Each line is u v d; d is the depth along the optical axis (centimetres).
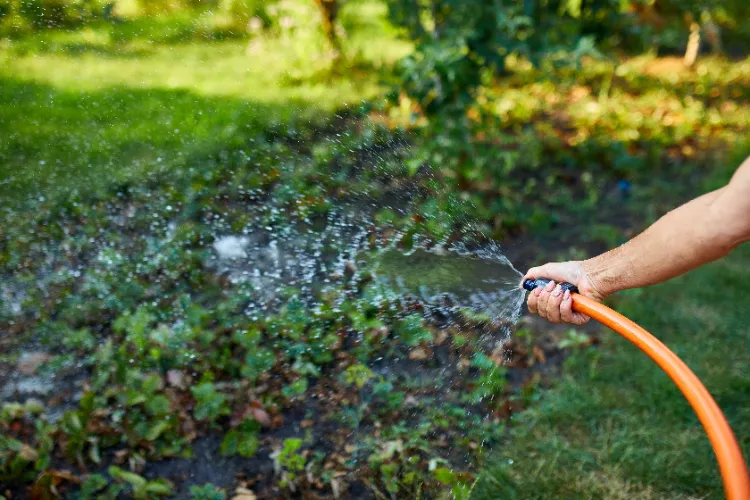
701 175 535
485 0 458
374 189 416
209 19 628
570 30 521
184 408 289
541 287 186
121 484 258
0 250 364
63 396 293
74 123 466
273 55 601
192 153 442
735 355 335
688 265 154
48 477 250
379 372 310
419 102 466
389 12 490
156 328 325
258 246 371
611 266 173
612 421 295
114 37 586
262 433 285
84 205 398
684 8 685
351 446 278
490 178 479
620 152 539
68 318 330
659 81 744
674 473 267
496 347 323
